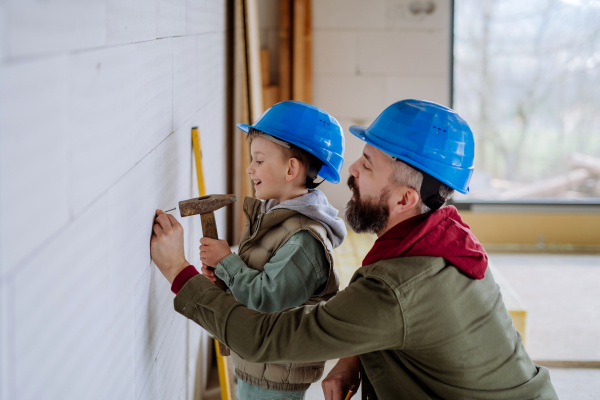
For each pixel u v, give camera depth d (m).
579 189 4.78
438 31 4.09
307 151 1.51
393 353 1.21
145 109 1.15
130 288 1.07
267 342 1.12
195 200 1.38
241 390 1.57
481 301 1.17
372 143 1.23
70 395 0.74
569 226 4.30
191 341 2.06
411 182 1.21
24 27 0.57
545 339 2.92
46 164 0.64
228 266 1.40
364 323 1.08
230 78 3.09
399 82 4.16
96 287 0.85
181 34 1.59
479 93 4.79
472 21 4.62
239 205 3.28
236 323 1.16
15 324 0.56
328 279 1.45
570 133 4.72
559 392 2.53
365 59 4.12
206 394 2.49
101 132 0.85
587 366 2.72
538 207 4.27
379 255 1.21
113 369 0.96
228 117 3.04
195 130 1.80
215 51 2.45
